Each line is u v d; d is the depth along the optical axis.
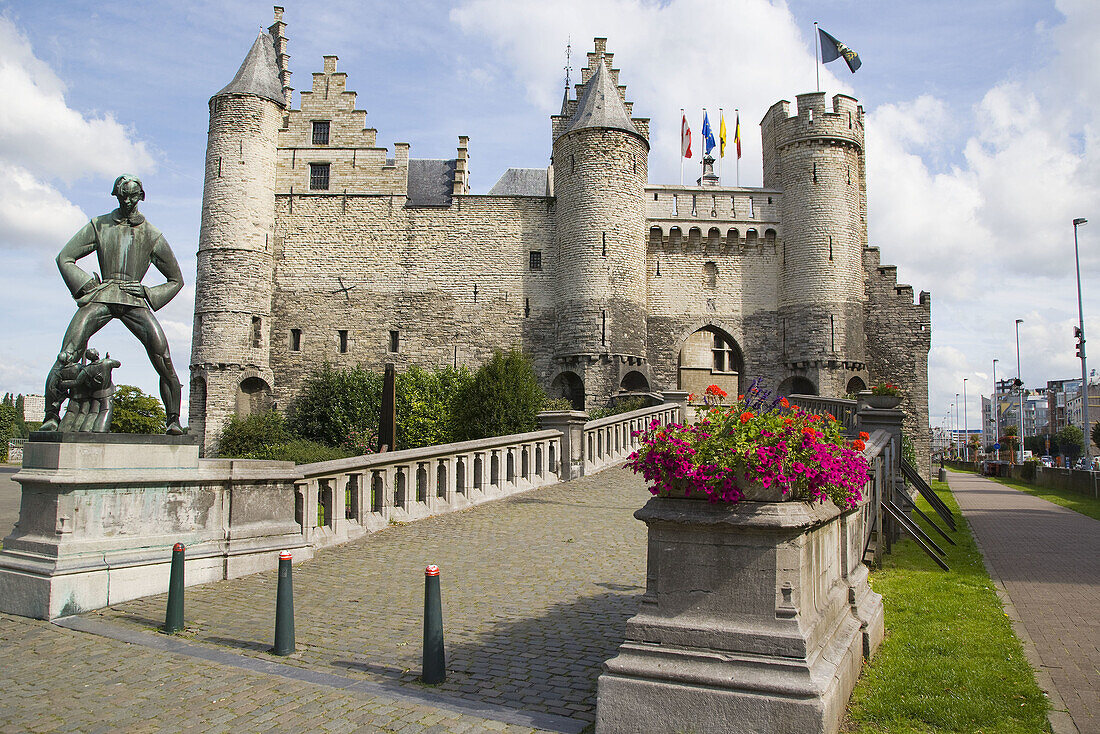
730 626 4.54
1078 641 6.75
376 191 40.94
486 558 9.88
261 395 39.75
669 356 40.06
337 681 5.75
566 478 17.34
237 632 7.07
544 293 40.31
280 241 40.66
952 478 43.75
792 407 5.59
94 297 8.76
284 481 10.00
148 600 8.20
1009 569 10.16
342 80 41.56
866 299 40.06
